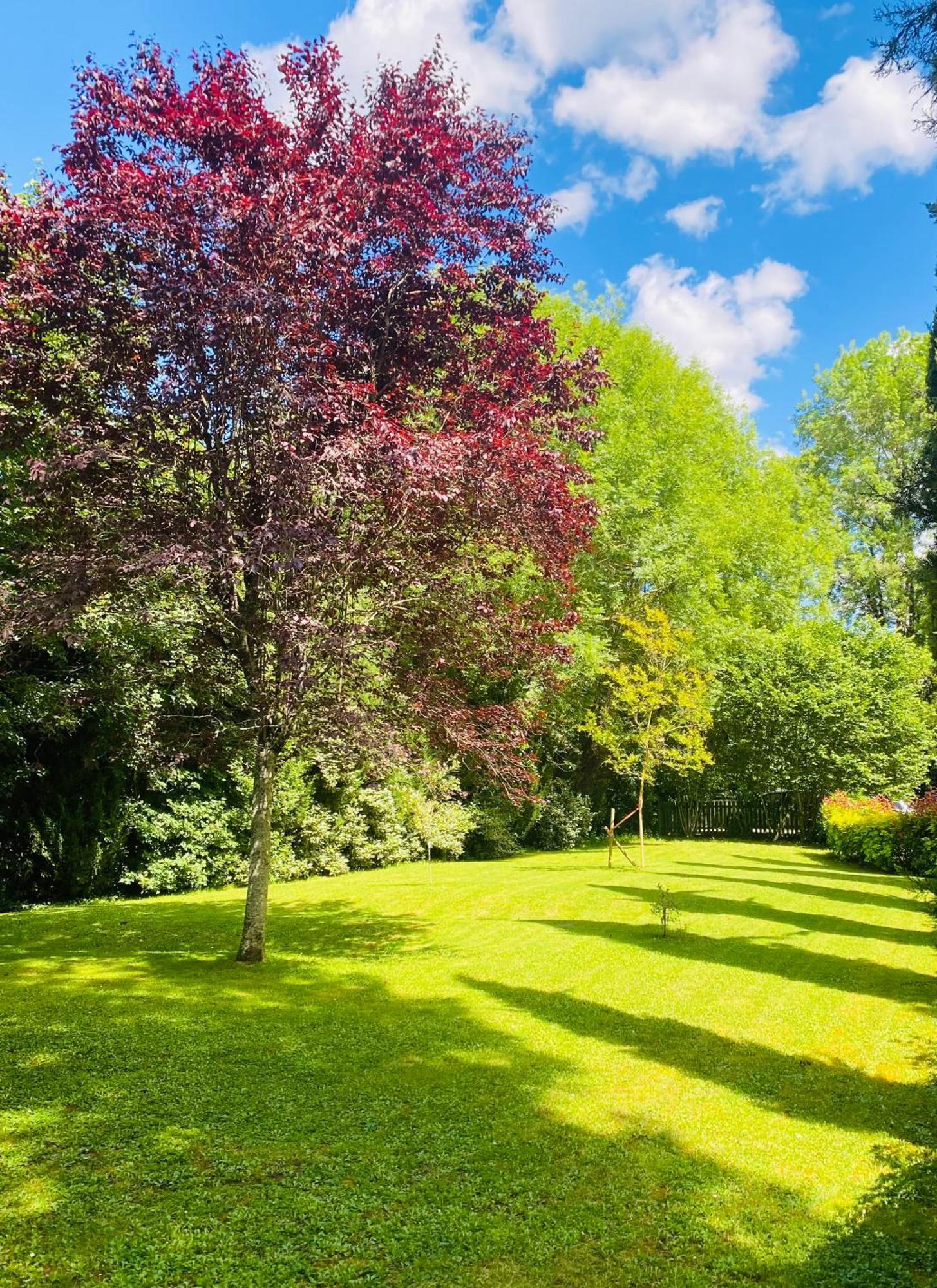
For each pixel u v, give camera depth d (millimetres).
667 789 25344
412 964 7719
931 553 13680
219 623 7602
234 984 6859
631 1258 3000
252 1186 3488
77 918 10359
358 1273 2891
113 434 6777
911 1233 3174
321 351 7047
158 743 8656
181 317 6461
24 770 11750
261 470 6695
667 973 7301
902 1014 6125
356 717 7129
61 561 6383
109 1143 3820
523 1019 5957
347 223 7047
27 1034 5328
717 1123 4219
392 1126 4113
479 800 19719
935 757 23219
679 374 23891
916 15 6586
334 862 15836
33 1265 2873
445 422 7578
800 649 23156
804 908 10656
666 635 16641
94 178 6750
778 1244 3100
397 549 7195
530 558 8250
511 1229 3188
